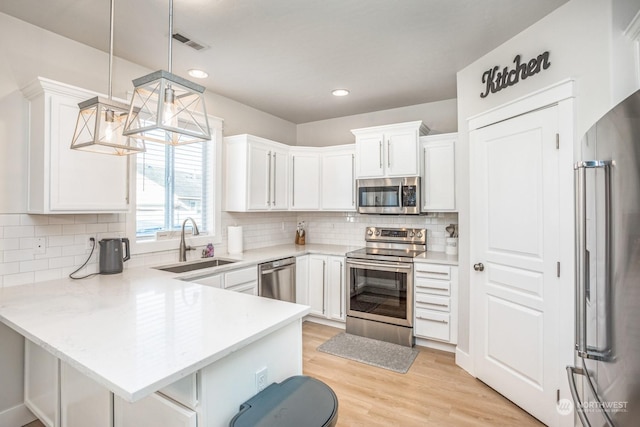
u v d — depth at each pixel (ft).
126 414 4.47
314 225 14.83
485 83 8.46
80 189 6.97
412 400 7.55
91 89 8.02
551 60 6.61
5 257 6.67
